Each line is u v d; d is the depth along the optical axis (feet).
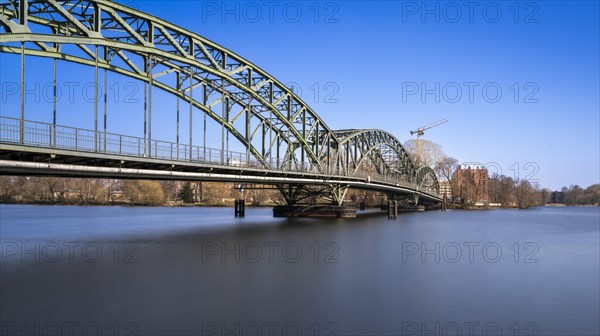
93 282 73.92
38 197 492.13
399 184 314.14
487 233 178.29
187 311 59.36
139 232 155.02
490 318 59.31
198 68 130.62
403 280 80.07
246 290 70.54
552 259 109.70
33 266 86.79
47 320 54.95
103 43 94.12
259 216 260.62
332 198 241.76
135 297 65.36
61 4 91.45
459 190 534.37
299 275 82.17
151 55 112.47
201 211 335.67
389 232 170.50
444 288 74.90
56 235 144.05
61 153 79.46
